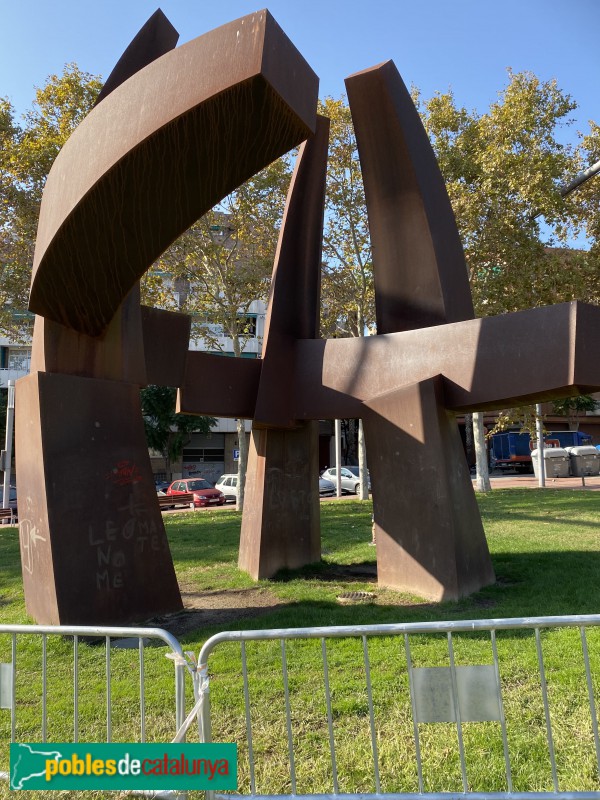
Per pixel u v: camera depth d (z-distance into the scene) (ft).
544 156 61.82
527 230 63.46
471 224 60.18
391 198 27.37
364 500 72.43
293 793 9.01
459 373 24.81
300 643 18.57
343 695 14.42
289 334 30.37
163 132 15.60
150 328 26.68
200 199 18.04
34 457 21.76
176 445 128.57
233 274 65.82
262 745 12.25
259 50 13.96
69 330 22.95
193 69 15.08
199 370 28.73
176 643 9.68
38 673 17.20
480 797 8.66
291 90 14.83
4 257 62.75
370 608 22.65
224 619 22.27
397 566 26.17
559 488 78.74
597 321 22.43
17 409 23.75
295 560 31.40
